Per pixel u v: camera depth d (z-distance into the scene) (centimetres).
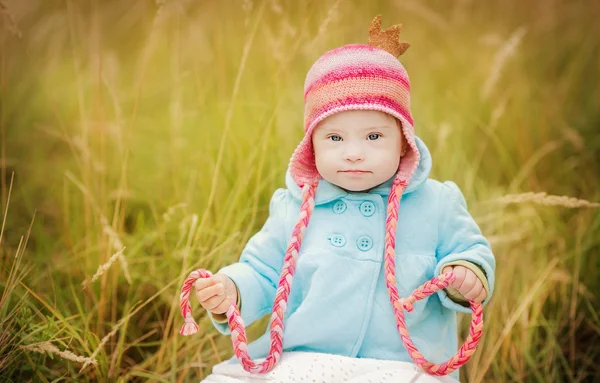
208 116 304
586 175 329
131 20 418
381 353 170
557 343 246
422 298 161
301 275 175
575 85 392
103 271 201
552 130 362
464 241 176
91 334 215
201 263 244
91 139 322
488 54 392
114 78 319
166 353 229
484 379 233
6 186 316
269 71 304
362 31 347
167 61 395
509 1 430
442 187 184
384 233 177
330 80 173
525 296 246
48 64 378
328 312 171
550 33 425
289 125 296
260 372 166
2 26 346
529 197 227
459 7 425
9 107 353
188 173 309
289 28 280
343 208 180
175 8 325
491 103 359
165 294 244
